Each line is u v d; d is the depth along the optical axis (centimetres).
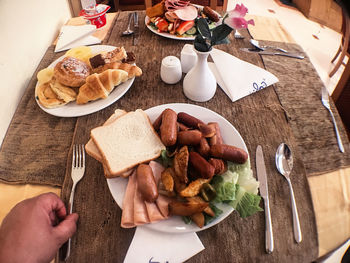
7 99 116
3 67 114
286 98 123
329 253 76
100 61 127
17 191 89
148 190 74
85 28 161
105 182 90
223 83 128
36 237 66
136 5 298
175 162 80
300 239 76
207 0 244
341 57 257
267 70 138
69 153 100
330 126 110
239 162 83
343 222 81
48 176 93
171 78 127
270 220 80
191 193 73
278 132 108
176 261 71
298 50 154
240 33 165
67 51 146
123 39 161
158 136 96
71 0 215
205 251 75
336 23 349
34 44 143
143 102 122
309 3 377
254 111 117
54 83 120
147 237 75
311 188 89
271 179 91
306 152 100
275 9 409
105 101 118
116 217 81
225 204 76
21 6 131
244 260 73
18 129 110
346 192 88
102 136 94
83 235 77
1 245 65
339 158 98
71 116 111
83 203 85
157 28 165
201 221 71
